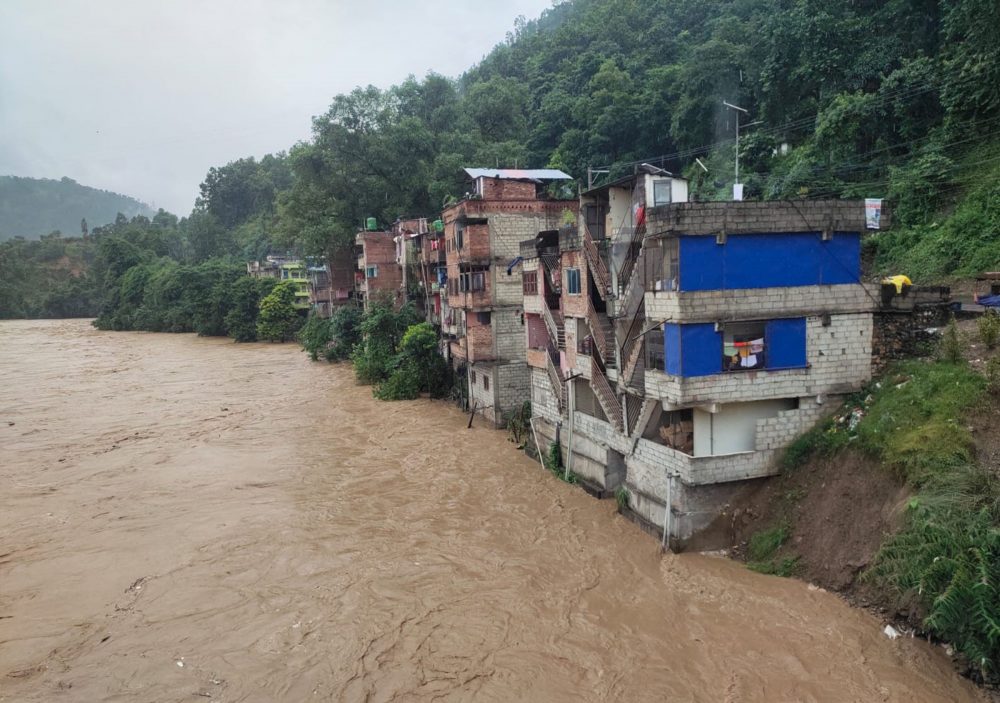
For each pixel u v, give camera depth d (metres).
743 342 15.92
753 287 15.73
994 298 17.23
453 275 34.03
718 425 16.27
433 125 56.34
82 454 29.23
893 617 12.42
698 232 15.20
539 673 12.45
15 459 28.52
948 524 11.72
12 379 50.75
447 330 38.00
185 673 12.95
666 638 13.26
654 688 11.80
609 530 18.42
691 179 41.16
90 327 105.25
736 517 16.38
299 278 80.75
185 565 17.77
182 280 89.81
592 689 11.89
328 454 28.27
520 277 30.83
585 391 22.42
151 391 45.03
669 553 16.44
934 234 24.72
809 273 16.14
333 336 56.16
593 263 20.09
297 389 44.50
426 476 24.53
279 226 57.94
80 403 40.88
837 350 16.45
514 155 50.16
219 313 82.12
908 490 13.10
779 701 11.16
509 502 21.36
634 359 17.70
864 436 14.79
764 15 41.50
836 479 14.98
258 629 14.48
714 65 41.88
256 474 25.69
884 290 16.73
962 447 12.91
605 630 13.72
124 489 24.30
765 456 16.36
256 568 17.48
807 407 16.44
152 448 30.09
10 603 15.96
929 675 11.13
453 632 13.98
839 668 11.70
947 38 27.23
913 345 16.59
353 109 51.50
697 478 15.91
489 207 30.38
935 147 26.72
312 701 11.98
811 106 35.31
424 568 17.02
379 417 34.69
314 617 14.89
